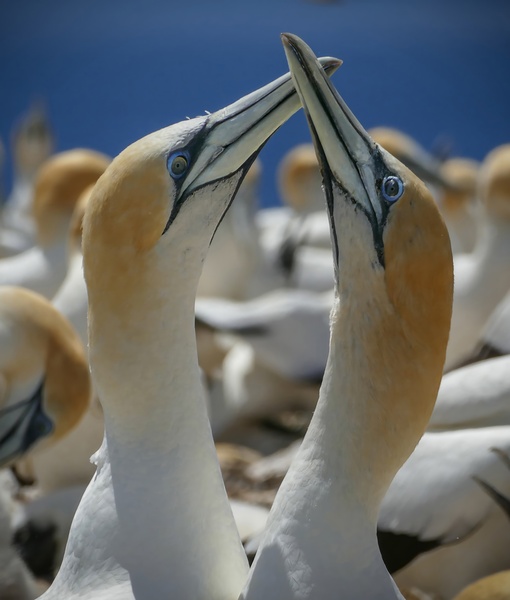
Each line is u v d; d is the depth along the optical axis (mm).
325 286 23203
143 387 8734
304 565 8227
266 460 16906
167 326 8703
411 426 8359
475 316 18828
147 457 8789
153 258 8523
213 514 8953
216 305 19578
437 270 8133
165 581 8617
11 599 11336
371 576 8320
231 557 8977
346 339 8258
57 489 14391
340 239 8180
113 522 8703
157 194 8414
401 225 8047
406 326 8164
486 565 11422
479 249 19297
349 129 8109
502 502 11062
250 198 24000
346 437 8320
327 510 8281
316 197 28312
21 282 19766
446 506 11094
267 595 8234
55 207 19969
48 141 36531
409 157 26938
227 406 19906
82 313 15133
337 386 8320
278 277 23391
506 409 11930
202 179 8562
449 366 15500
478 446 11180
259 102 8680
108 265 8539
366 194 8078
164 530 8703
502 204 18922
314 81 8102
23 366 12375
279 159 54000
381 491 8469
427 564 11578
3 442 12422
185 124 8586
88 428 14133
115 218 8445
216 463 9062
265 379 19672
